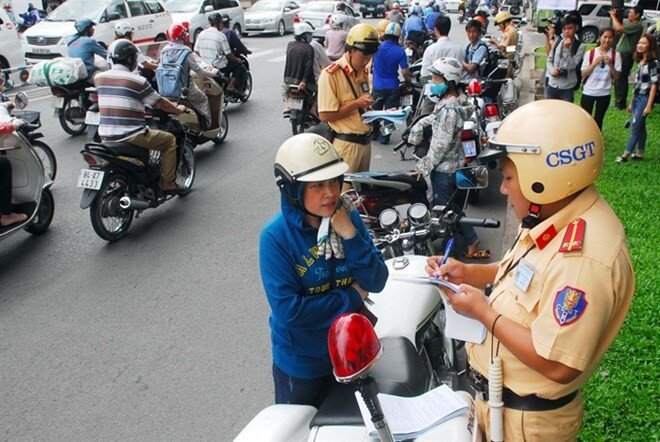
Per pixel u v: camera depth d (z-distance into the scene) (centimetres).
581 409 201
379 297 298
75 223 670
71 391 392
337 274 235
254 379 398
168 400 379
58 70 942
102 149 602
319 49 966
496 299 198
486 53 907
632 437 307
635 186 671
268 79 1470
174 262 571
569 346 172
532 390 192
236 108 1200
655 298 430
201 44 1138
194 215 684
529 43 2002
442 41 809
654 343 380
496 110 695
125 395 385
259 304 493
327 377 255
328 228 227
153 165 661
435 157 505
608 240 175
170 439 346
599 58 823
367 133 534
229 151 923
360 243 231
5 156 583
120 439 348
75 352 433
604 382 348
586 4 1939
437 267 222
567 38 849
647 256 496
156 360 421
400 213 423
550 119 178
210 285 525
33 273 556
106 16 1516
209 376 402
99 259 582
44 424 362
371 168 815
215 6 2056
